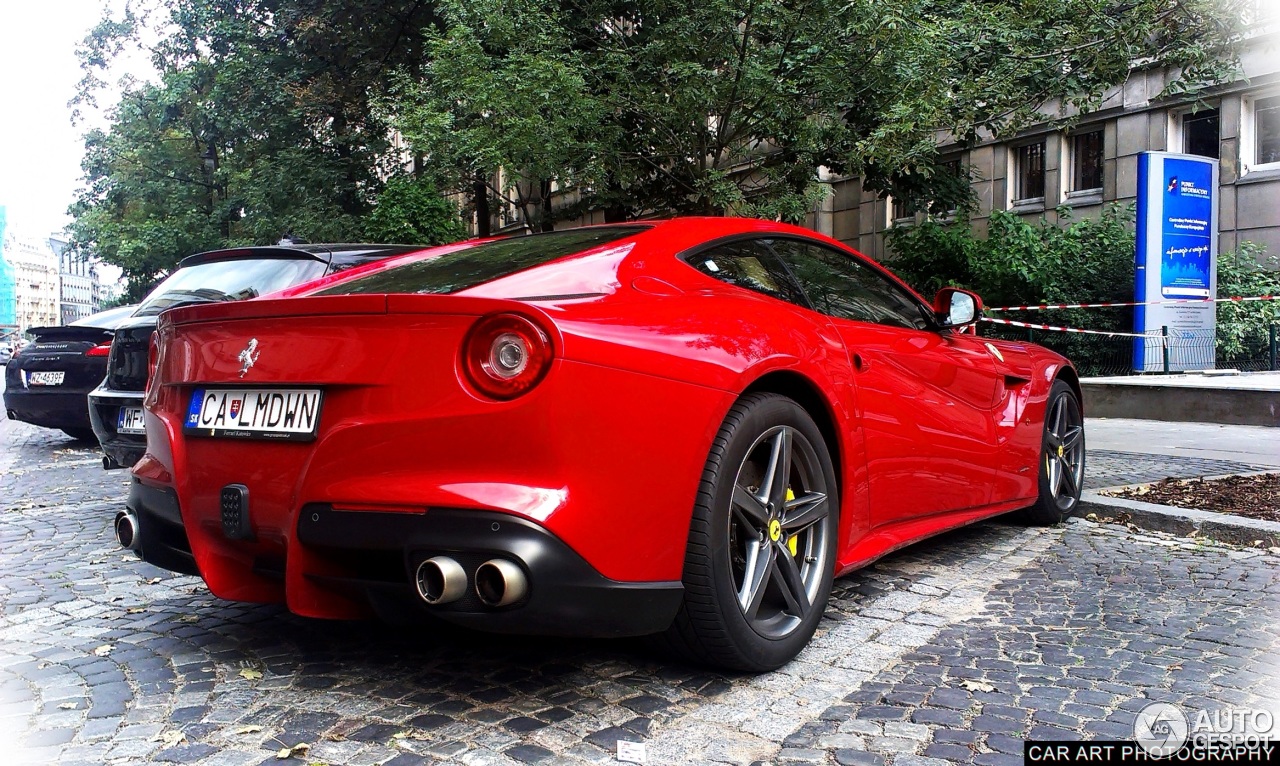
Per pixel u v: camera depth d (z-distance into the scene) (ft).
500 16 32.63
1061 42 28.58
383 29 54.54
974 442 13.17
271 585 9.04
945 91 30.37
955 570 13.15
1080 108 30.60
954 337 13.82
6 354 210.38
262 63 58.54
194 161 81.61
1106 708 8.21
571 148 33.78
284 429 8.20
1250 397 31.50
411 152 36.29
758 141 36.45
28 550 15.47
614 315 8.07
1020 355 15.42
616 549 7.59
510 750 7.47
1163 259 41.39
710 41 32.50
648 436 7.82
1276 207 46.55
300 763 7.29
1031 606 11.36
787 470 9.25
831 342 10.44
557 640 10.12
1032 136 56.80
